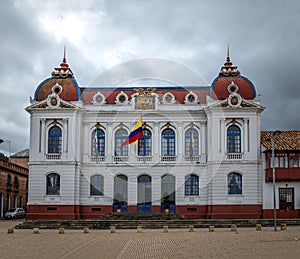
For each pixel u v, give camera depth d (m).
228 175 50.09
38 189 50.44
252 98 50.81
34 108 50.69
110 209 50.66
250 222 42.06
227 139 50.62
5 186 64.31
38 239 30.77
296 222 42.41
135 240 29.75
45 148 50.84
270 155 49.53
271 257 21.56
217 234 33.59
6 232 37.00
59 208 49.94
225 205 49.50
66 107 50.41
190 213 50.22
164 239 30.16
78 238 31.39
